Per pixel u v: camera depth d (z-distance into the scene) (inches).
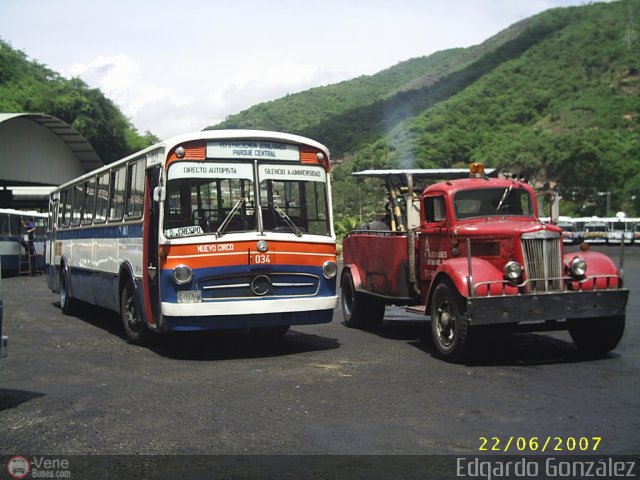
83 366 377.7
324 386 319.9
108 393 310.2
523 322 376.2
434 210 439.8
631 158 5689.0
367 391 308.3
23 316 625.9
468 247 363.6
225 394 305.9
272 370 361.1
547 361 379.2
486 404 282.8
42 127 1803.6
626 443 229.0
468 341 364.8
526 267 370.9
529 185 441.7
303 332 511.5
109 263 507.8
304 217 418.9
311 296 411.5
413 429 248.2
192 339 477.1
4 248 1206.9
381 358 393.7
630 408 273.9
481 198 430.9
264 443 233.6
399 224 523.5
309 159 424.5
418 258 457.1
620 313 373.4
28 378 345.1
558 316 362.6
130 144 3289.9
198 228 394.6
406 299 460.1
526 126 7101.4
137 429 251.9
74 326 556.1
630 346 428.1
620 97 7372.1
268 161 412.5
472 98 7593.5
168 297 388.8
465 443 231.3
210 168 401.7
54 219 725.3
